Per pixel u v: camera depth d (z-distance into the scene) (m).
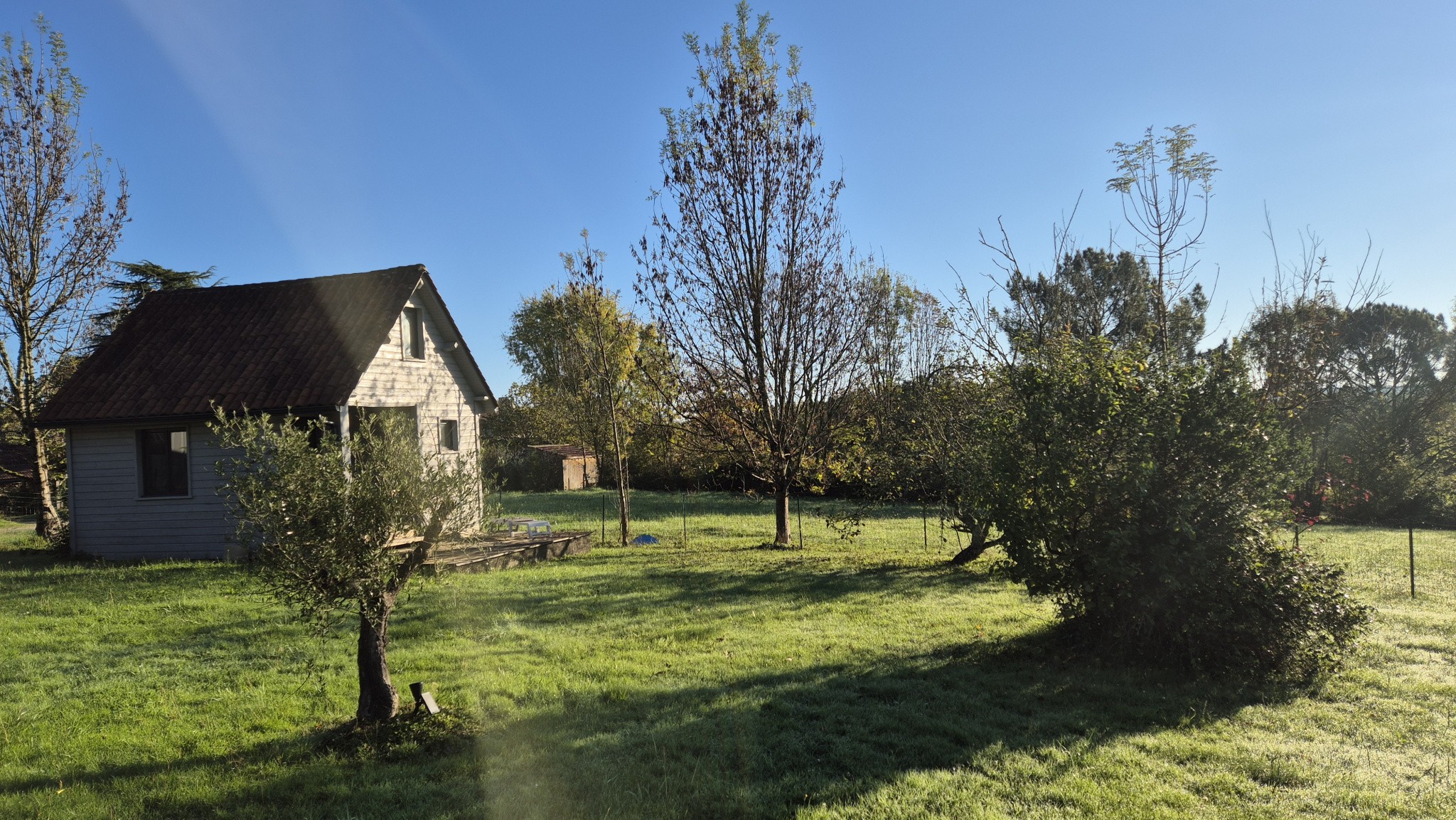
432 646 8.18
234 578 12.73
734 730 5.71
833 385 17.52
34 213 19.30
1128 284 14.24
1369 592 10.69
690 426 18.16
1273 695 6.41
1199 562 6.79
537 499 31.81
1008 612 9.57
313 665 7.37
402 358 17.55
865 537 19.47
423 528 5.89
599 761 5.22
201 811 4.61
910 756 5.25
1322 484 21.67
